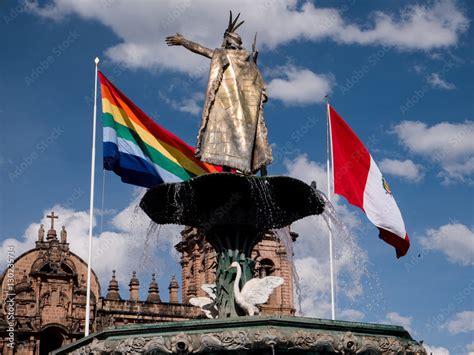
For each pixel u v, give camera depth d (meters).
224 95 19.22
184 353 15.27
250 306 17.55
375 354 16.19
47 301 68.56
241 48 19.89
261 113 19.39
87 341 16.38
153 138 27.88
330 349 15.65
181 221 19.84
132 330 15.70
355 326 16.12
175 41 19.97
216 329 15.41
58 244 70.19
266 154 18.98
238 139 18.83
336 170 27.69
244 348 15.14
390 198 26.81
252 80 19.53
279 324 15.35
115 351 15.55
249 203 18.39
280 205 18.86
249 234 18.61
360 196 26.97
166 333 15.50
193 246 74.75
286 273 70.69
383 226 26.52
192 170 27.84
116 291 70.50
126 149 27.38
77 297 69.38
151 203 19.42
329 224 20.94
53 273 69.06
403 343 16.56
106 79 28.11
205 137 18.89
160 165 27.62
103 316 69.12
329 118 28.20
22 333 66.88
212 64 19.50
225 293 17.98
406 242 26.28
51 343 69.31
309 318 15.70
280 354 15.37
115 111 27.88
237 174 17.80
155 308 70.94
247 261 18.38
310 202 19.06
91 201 27.92
